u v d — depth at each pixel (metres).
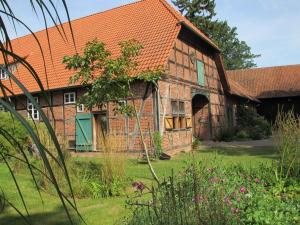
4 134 1.29
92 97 10.16
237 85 35.44
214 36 41.84
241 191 5.73
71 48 22.11
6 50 1.20
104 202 7.86
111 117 18.20
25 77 21.28
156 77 10.96
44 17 1.21
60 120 20.12
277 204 5.48
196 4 39.38
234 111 30.06
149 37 19.12
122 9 23.05
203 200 4.50
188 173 6.27
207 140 24.58
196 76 22.30
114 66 9.67
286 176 7.09
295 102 38.16
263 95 38.25
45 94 1.32
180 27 18.97
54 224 6.47
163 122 17.62
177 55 19.86
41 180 8.24
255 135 27.30
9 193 8.11
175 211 4.15
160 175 11.09
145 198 7.86
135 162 14.70
